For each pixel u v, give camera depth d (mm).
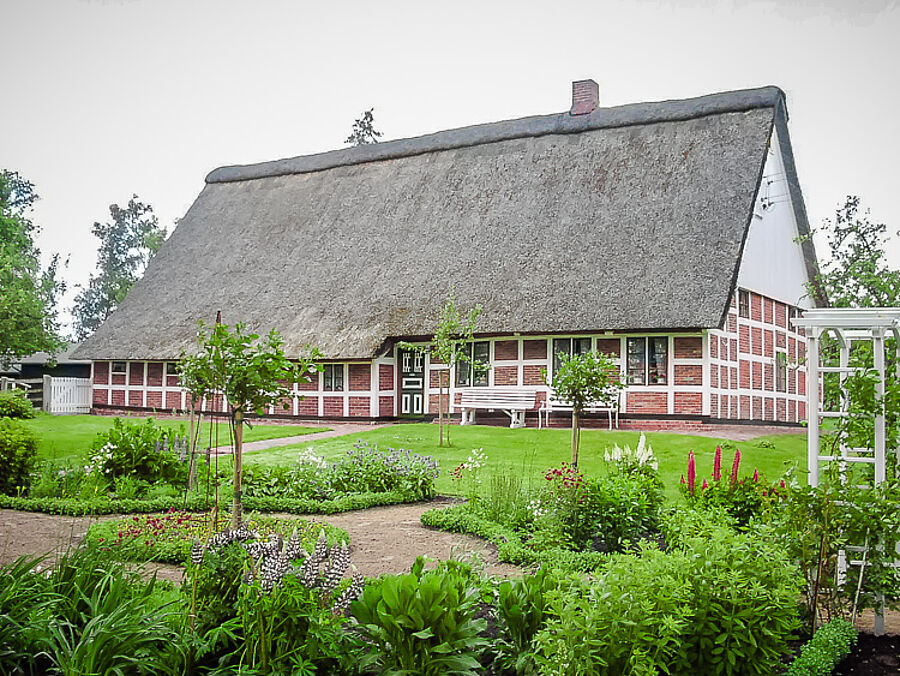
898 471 7812
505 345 25328
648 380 23359
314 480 13781
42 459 16141
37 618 5379
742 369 25312
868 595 6988
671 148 26234
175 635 5266
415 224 29156
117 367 32312
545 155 28484
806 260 30609
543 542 9570
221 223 34688
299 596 5207
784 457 17422
